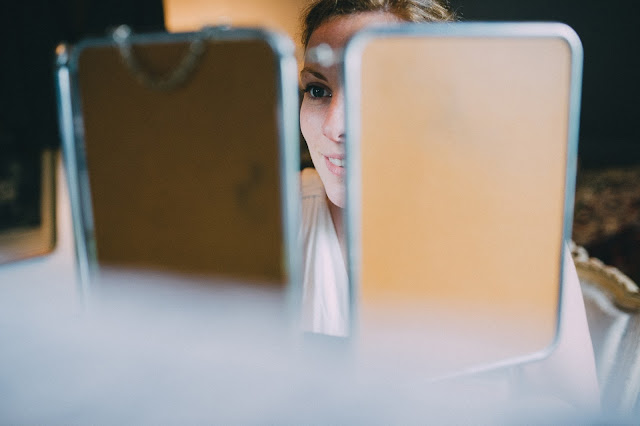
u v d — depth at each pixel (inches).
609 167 82.2
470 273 18.4
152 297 20.9
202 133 18.3
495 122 17.6
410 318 18.0
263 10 62.2
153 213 20.2
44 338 22.0
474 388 20.4
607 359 30.6
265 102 16.8
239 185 18.0
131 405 18.2
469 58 16.9
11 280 29.0
